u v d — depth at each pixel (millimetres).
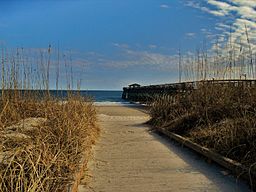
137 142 7961
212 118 7996
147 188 4371
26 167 3672
